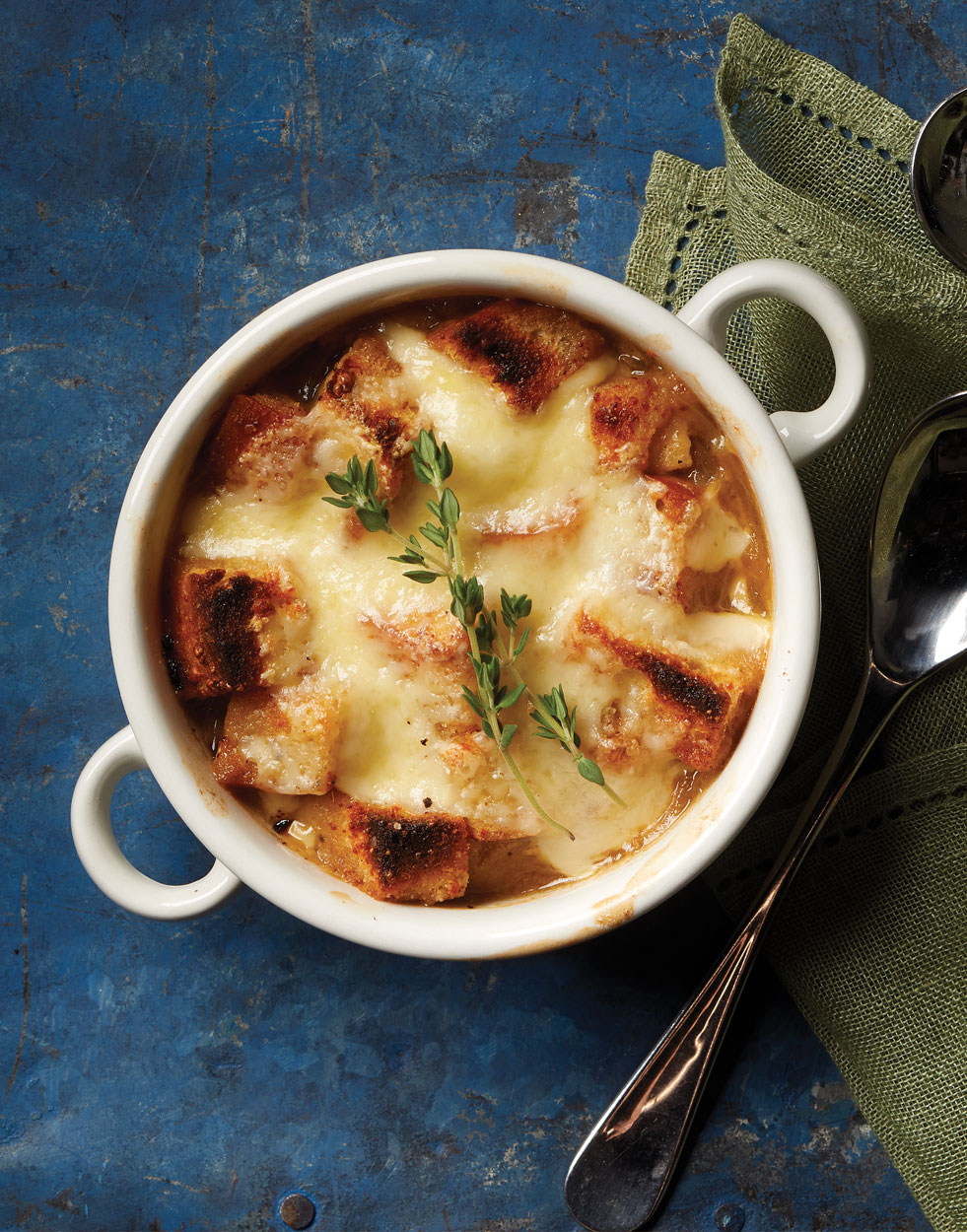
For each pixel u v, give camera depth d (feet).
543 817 1.10
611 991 1.32
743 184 1.26
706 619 1.14
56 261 1.33
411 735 1.13
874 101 1.30
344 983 1.33
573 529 1.12
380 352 1.13
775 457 1.11
